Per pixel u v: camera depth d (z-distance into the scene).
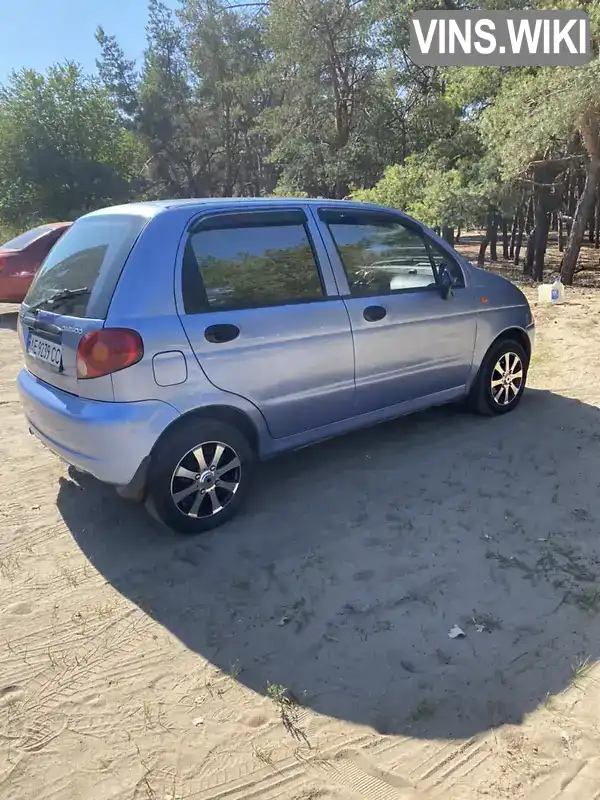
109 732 2.28
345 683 2.47
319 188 28.41
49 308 3.56
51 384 3.51
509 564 3.19
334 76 24.81
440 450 4.62
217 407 3.47
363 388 4.17
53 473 4.47
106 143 28.31
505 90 14.42
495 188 15.24
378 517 3.69
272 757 2.16
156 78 37.81
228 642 2.72
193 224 3.43
